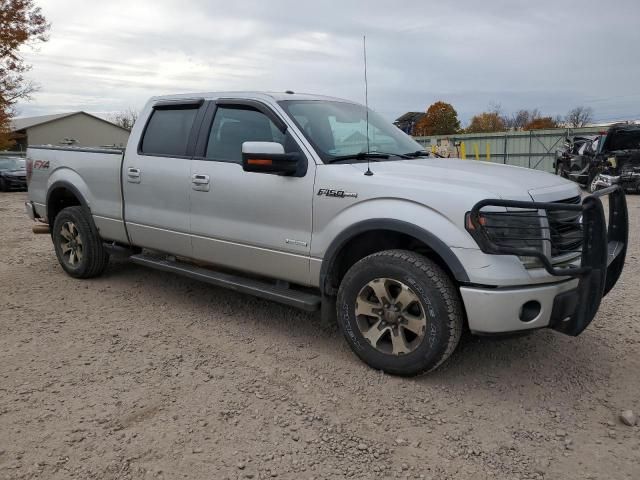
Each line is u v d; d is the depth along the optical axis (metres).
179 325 4.68
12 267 6.75
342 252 3.90
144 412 3.25
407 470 2.75
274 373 3.77
